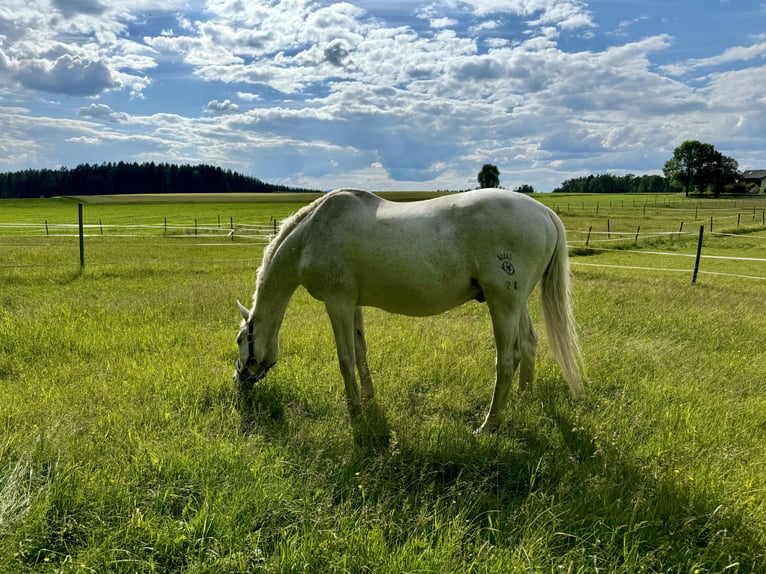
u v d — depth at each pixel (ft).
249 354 16.16
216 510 9.32
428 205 14.67
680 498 10.03
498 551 8.47
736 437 12.98
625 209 197.98
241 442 12.19
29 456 10.57
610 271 57.21
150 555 8.38
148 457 11.18
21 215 185.98
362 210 14.64
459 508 10.08
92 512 9.26
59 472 10.22
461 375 17.56
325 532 8.83
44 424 12.82
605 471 11.12
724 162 333.42
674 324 25.21
